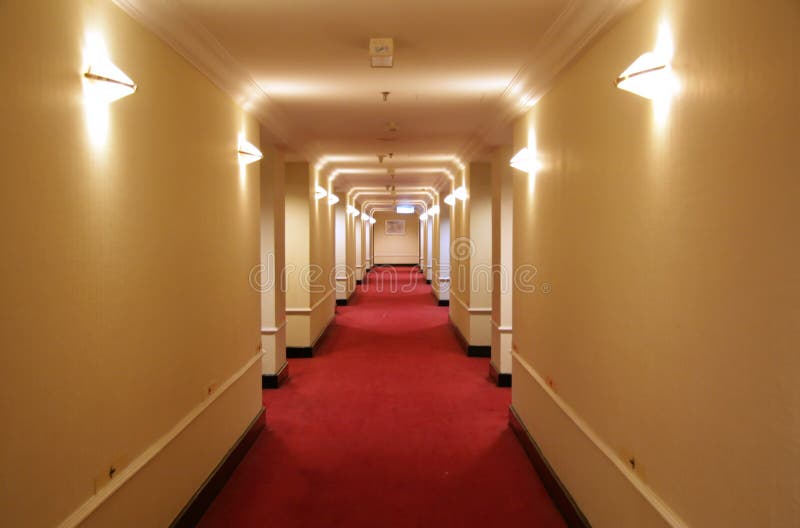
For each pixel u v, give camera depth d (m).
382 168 9.50
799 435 1.27
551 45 3.10
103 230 2.10
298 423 4.93
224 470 3.63
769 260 1.37
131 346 2.34
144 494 2.48
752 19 1.43
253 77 3.90
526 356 4.31
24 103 1.63
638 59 1.99
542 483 3.67
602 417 2.62
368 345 8.54
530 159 4.06
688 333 1.79
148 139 2.51
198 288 3.20
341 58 3.46
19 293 1.61
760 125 1.40
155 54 2.59
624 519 2.34
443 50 3.32
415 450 4.27
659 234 2.00
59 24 1.81
